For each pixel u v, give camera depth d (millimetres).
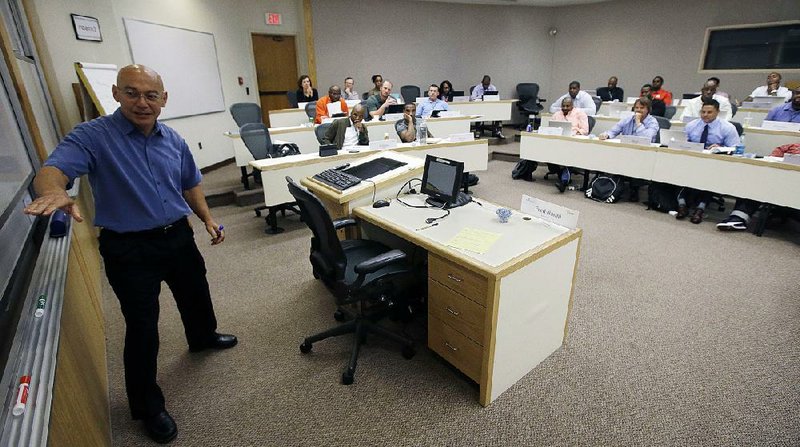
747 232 3463
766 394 1688
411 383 1791
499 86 8922
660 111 5574
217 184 4855
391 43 7883
